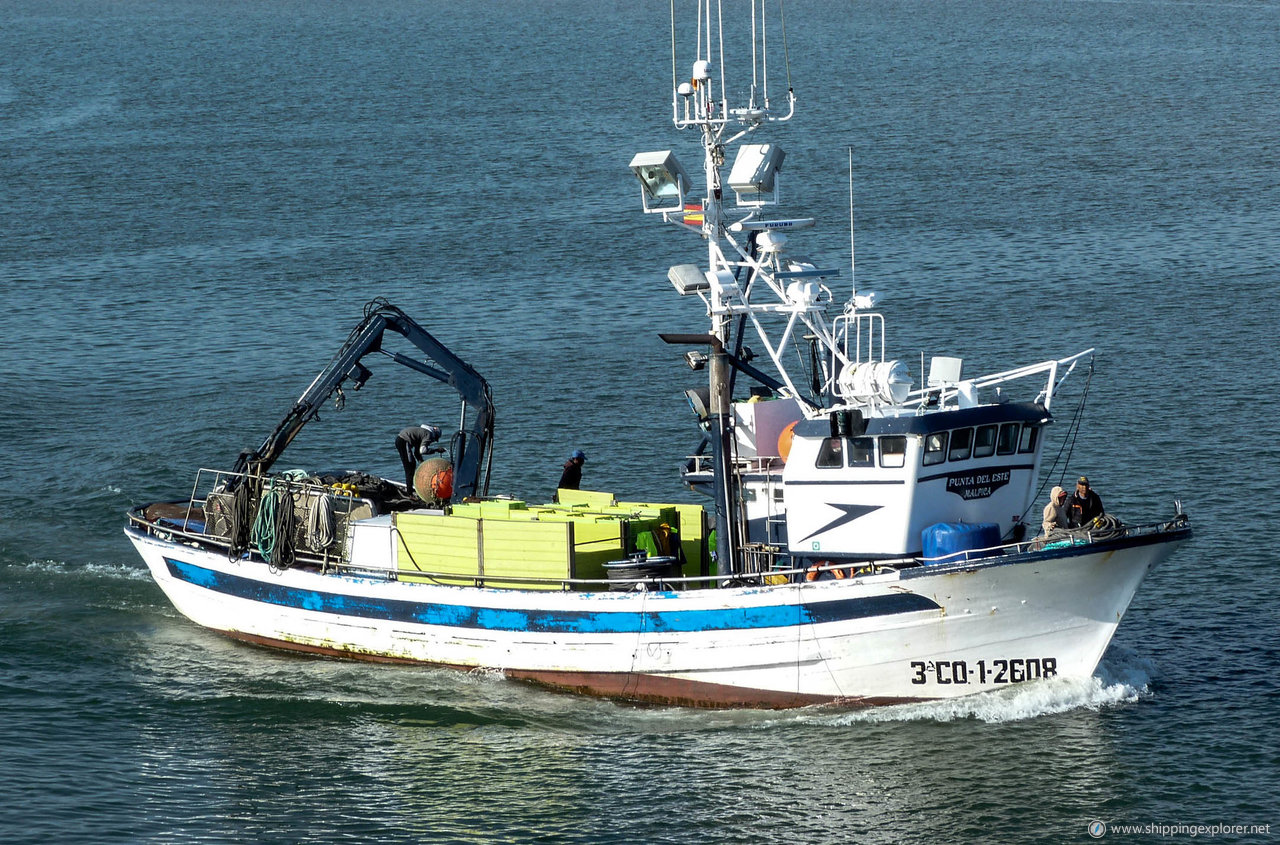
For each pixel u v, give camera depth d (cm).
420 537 11494
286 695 11250
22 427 19200
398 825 9294
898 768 9875
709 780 9794
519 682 11312
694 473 11950
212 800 9606
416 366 12800
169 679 11600
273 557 11906
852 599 10244
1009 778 9719
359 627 11712
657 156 11031
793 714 10694
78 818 9288
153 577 13625
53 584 13750
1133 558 10269
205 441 18350
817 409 11556
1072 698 10688
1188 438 17375
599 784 9775
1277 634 12000
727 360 10894
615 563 10844
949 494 10588
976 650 10431
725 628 10525
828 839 9056
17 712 10919
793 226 11256
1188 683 11106
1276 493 15375
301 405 12381
